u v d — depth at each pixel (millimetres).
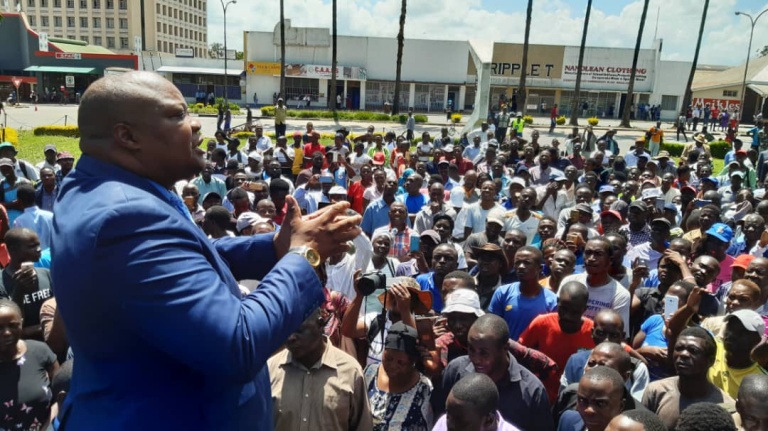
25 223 7383
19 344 4195
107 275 1326
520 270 5375
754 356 4227
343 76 53906
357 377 3609
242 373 1372
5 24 58344
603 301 5625
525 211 8570
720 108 53375
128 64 57500
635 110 54906
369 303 5281
